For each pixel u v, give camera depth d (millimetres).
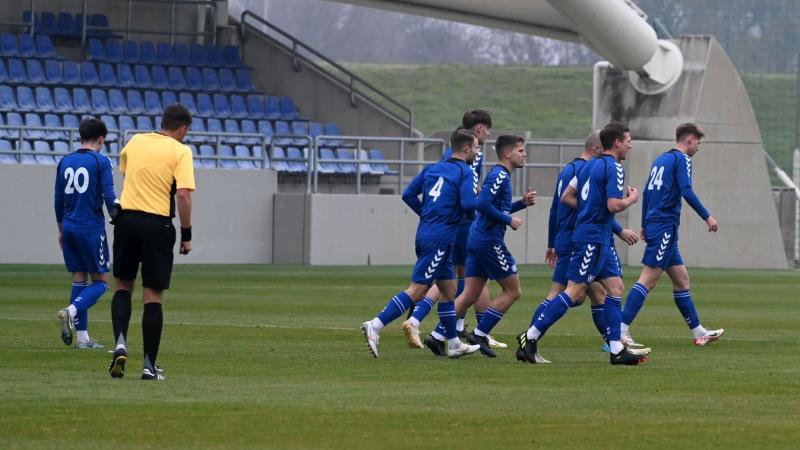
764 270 89062
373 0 99938
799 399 27141
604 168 33219
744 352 37406
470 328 44156
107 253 36469
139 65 101312
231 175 84500
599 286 36281
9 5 103312
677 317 49688
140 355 34250
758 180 94250
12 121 92875
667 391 28297
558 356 35750
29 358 33469
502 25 101750
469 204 33875
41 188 80062
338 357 34625
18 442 21609
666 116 93250
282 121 100000
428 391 27938
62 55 103312
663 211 39469
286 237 85562
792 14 116938
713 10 119312
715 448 21609
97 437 22109
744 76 117688
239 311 49125
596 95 96062
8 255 79562
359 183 86938
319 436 22359
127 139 94000
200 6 108438
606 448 21531
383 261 86438
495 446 21609
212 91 102250
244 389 27922
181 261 83438
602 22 88375
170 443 21656
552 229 36281
